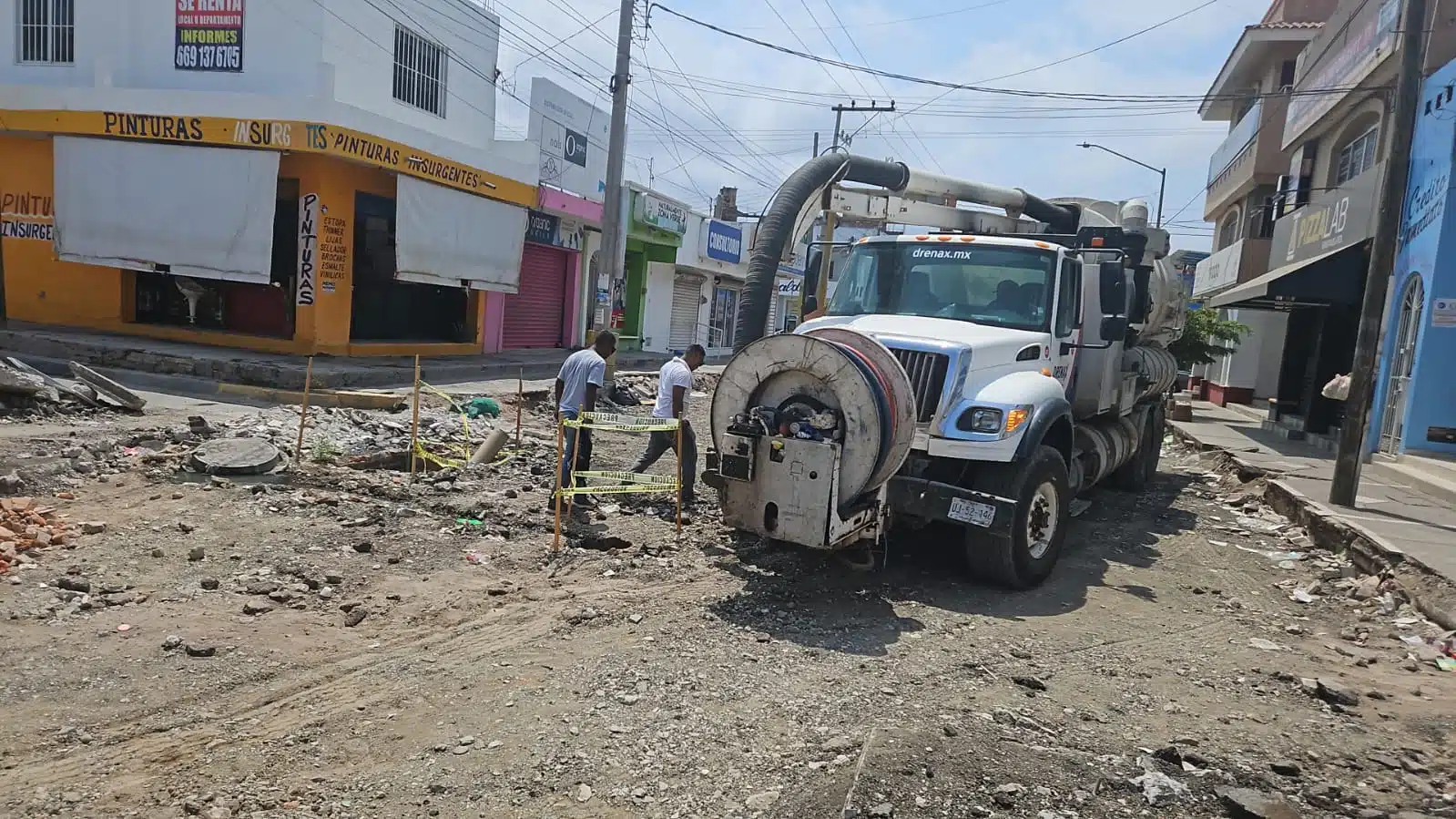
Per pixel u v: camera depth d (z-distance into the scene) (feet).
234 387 40.37
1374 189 45.91
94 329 50.96
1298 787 12.61
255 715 13.42
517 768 12.20
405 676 14.99
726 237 105.81
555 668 15.60
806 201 31.91
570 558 21.85
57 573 18.44
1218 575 25.58
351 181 49.44
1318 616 22.24
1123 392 32.30
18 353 45.50
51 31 52.31
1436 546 25.11
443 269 55.11
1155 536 30.09
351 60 52.26
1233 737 14.43
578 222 74.59
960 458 21.31
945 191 35.63
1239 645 19.42
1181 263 40.70
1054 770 12.39
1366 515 29.53
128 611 16.93
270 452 27.12
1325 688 16.38
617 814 11.25
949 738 13.20
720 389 20.45
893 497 21.24
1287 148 68.64
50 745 12.25
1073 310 26.30
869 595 20.95
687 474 27.50
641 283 88.12
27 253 51.65
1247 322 79.46
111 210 48.26
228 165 46.32
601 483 26.94
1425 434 39.14
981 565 21.89
